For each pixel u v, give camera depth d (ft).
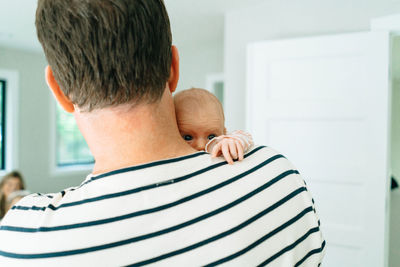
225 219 1.22
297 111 6.51
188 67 13.08
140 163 1.25
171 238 1.16
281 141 6.72
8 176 9.07
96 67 1.11
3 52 12.32
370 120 5.83
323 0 6.93
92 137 1.28
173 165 1.27
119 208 1.16
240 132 1.75
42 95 13.65
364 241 5.89
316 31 7.06
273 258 1.26
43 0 1.13
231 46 8.38
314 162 6.36
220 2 7.80
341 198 6.11
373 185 5.81
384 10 6.25
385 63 5.69
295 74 6.55
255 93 6.98
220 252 1.19
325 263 6.23
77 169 15.16
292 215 1.36
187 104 2.43
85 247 1.11
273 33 7.65
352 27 6.62
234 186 1.30
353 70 5.98
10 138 12.67
